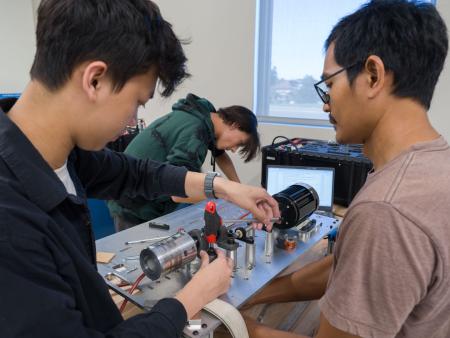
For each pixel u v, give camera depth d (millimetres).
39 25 523
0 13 3264
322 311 582
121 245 1101
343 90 586
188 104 1671
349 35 565
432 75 557
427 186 504
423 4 560
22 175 521
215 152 2008
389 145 581
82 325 508
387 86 558
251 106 2488
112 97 553
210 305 737
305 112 2369
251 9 2312
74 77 528
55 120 565
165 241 846
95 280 613
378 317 520
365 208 516
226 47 2480
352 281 532
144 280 884
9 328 440
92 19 497
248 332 837
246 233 987
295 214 1027
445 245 488
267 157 1891
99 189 972
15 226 460
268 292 1052
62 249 542
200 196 1059
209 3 2469
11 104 617
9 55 3375
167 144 1584
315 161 1761
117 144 2189
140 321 583
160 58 568
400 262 488
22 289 448
